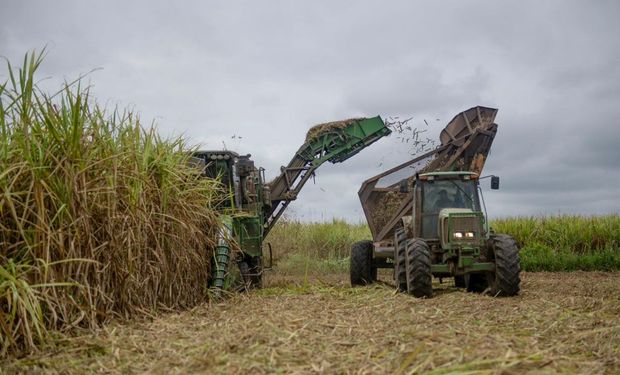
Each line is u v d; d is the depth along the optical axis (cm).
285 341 463
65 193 557
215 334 504
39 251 524
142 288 635
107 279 589
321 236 1838
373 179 1215
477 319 594
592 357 425
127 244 612
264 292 866
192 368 402
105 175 612
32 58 546
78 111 569
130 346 471
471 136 1208
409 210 1195
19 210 535
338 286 966
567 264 1470
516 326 557
